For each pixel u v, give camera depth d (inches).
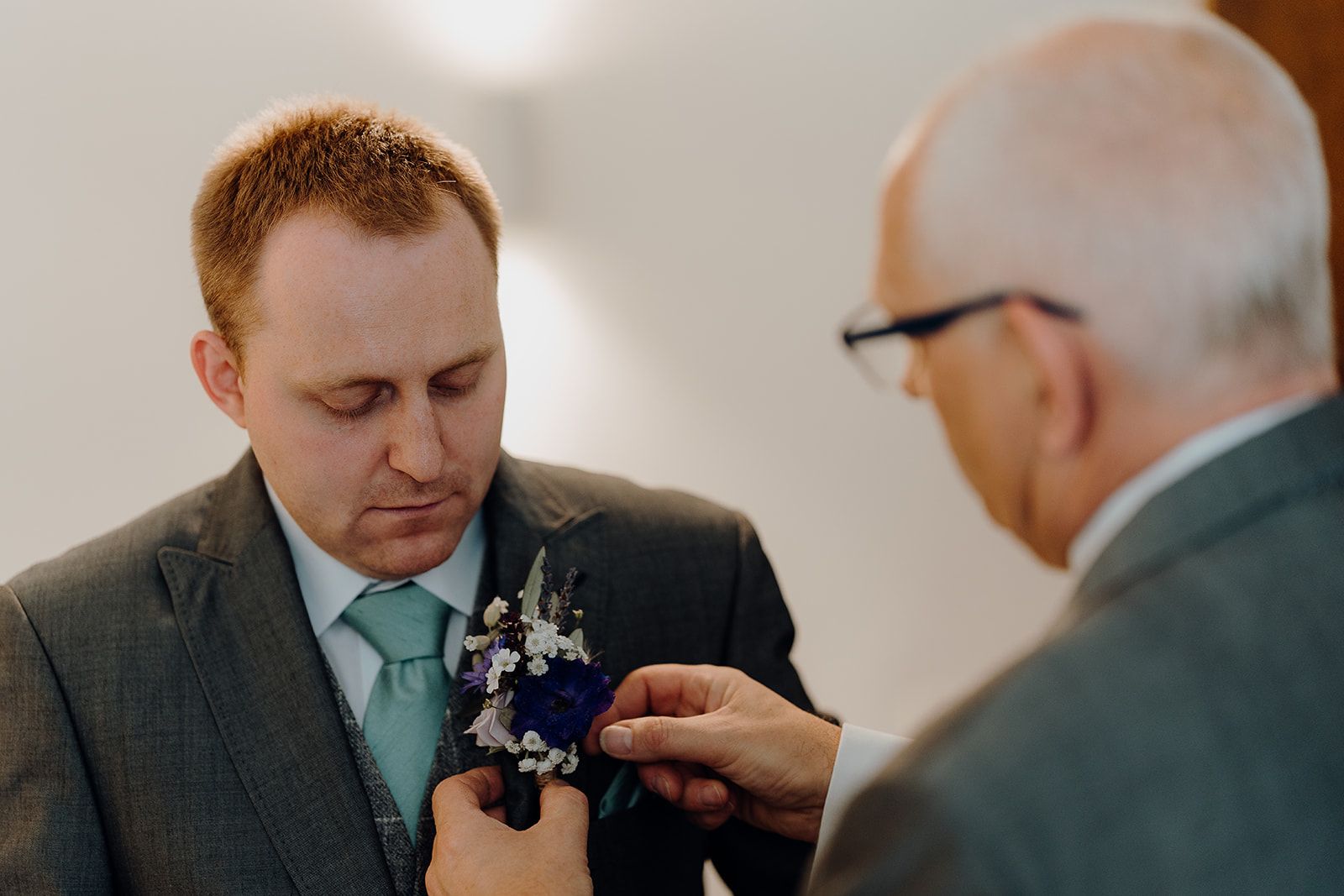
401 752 45.8
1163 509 24.0
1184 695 21.8
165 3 74.9
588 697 42.6
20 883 42.1
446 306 40.9
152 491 77.8
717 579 53.7
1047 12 84.1
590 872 46.0
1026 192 24.2
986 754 22.0
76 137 74.4
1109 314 23.9
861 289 87.4
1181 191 23.3
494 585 48.9
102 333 76.0
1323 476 23.7
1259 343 23.9
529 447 87.1
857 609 90.4
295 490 43.2
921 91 85.3
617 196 85.5
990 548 90.4
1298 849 21.1
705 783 47.4
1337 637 22.2
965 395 26.6
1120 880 20.9
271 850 43.6
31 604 45.9
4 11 72.5
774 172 86.1
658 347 87.4
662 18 84.0
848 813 24.0
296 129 42.6
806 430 88.9
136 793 43.7
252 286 41.1
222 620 46.0
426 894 43.6
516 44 82.1
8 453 75.1
